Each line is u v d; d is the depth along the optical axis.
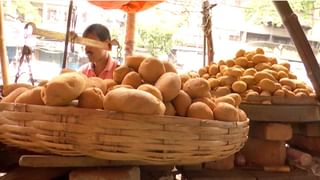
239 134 0.74
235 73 1.26
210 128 0.65
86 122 0.59
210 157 0.68
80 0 2.26
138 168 0.71
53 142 0.62
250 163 1.16
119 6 1.72
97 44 1.42
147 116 0.60
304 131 1.28
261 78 1.24
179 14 2.88
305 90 1.22
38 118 0.62
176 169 1.04
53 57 2.65
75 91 0.63
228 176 1.02
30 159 0.64
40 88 0.69
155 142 0.61
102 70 1.76
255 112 1.13
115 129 0.59
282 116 1.14
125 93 0.60
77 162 0.65
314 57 1.21
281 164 1.16
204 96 0.77
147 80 0.78
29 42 1.24
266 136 1.14
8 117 0.65
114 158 0.61
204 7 1.83
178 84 0.72
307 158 1.15
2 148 0.83
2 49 1.49
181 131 0.62
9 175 0.74
